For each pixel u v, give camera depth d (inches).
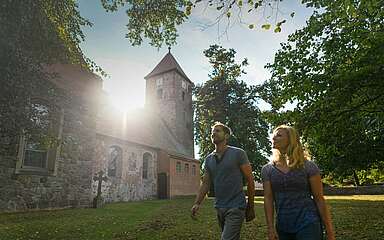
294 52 377.4
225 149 152.6
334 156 401.4
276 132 122.0
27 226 348.5
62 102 483.2
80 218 434.0
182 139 1649.9
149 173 1019.3
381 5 273.6
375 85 324.5
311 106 345.7
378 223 370.6
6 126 337.4
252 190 149.0
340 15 313.6
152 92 1738.4
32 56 355.3
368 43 311.0
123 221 410.3
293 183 111.7
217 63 1445.6
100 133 793.6
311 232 104.4
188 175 1232.2
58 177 567.5
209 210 584.7
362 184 1502.2
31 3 334.3
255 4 201.9
